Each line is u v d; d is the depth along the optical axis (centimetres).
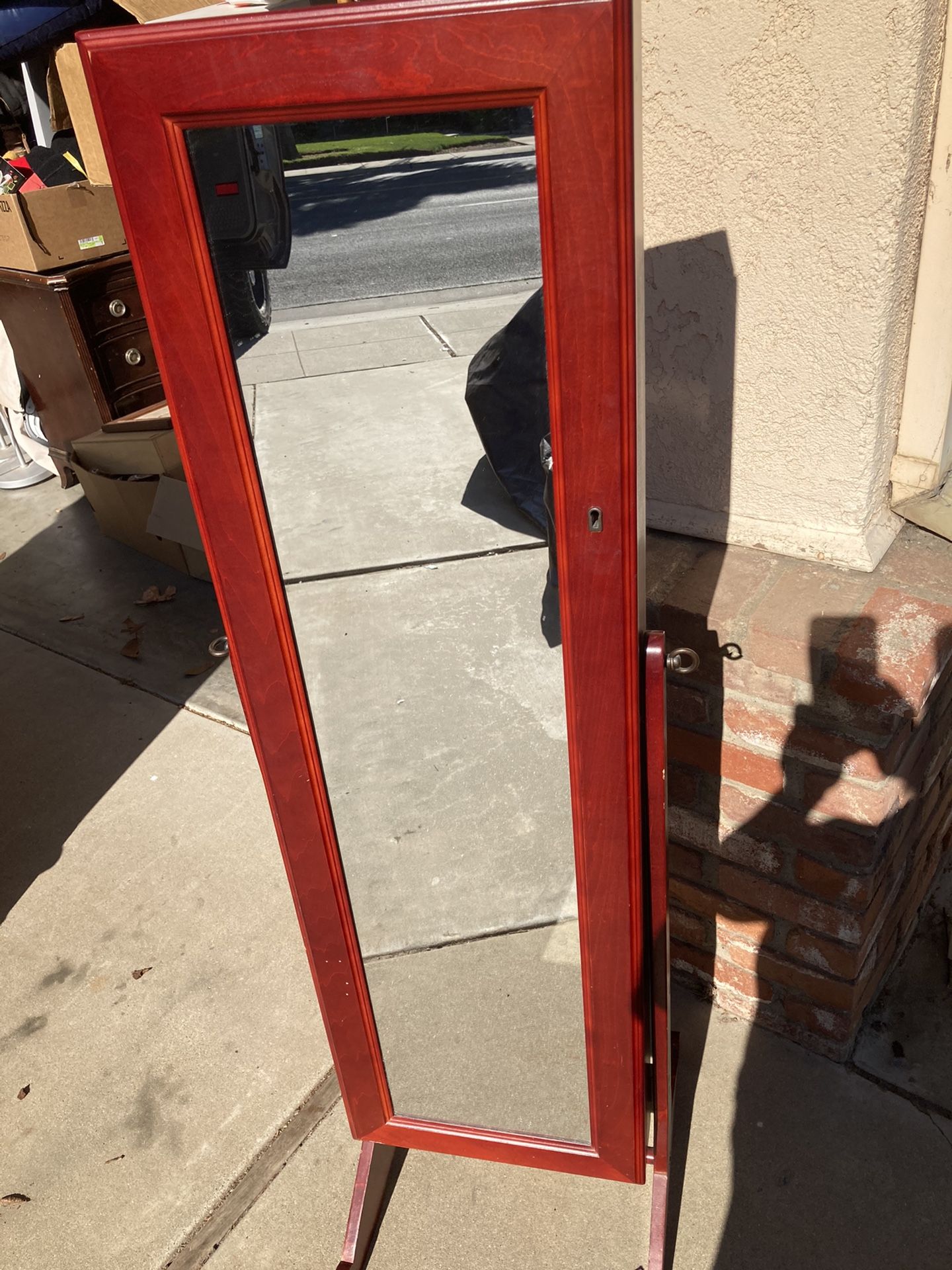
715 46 148
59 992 259
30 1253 202
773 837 197
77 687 380
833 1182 197
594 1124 178
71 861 301
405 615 135
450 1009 175
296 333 115
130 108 103
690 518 195
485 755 145
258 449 123
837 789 181
